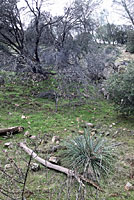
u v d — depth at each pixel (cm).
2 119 436
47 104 587
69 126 424
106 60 874
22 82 692
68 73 597
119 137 374
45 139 341
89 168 236
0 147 305
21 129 377
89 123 442
